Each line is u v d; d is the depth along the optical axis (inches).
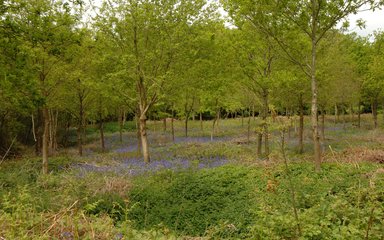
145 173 575.2
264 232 217.8
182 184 471.8
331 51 878.4
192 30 680.4
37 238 204.7
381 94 1307.8
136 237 228.4
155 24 658.8
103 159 763.4
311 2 490.0
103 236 221.5
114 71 730.8
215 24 694.5
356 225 223.9
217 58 719.1
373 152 650.8
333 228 226.2
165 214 378.3
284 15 506.6
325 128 1480.1
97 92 885.2
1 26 474.3
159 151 904.9
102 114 1141.7
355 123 1652.3
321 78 725.9
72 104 986.7
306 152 832.9
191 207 390.3
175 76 714.8
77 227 217.2
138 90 726.5
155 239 231.6
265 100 709.9
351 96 1168.8
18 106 617.9
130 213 383.6
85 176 527.5
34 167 682.2
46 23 519.2
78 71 669.9
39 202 362.9
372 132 1149.1
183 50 682.8
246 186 437.4
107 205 394.3
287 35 573.3
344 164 527.2
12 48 480.4
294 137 1194.6
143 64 692.7
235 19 566.9
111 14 666.2
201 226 350.3
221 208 390.3
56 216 246.1
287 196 342.3
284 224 219.9
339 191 371.9
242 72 701.9
